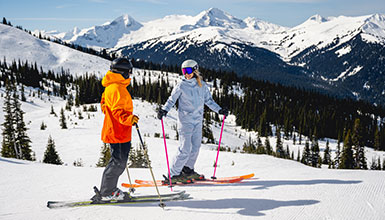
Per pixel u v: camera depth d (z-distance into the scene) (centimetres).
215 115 9719
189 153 436
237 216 277
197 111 434
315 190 361
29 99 9888
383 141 8175
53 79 13850
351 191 352
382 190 353
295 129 9881
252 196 344
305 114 10450
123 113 288
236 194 356
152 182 469
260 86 14538
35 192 400
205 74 15375
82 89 9150
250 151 5888
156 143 3036
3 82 11312
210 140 6475
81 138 4625
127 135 308
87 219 271
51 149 3052
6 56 15962
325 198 327
